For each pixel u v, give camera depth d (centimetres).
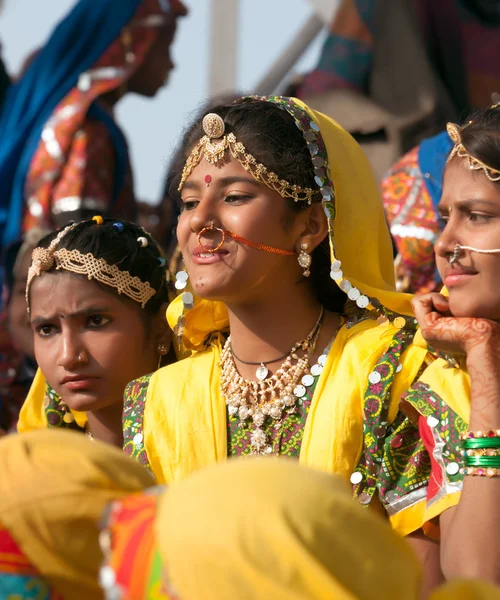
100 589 247
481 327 346
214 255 387
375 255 418
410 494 369
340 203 406
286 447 391
